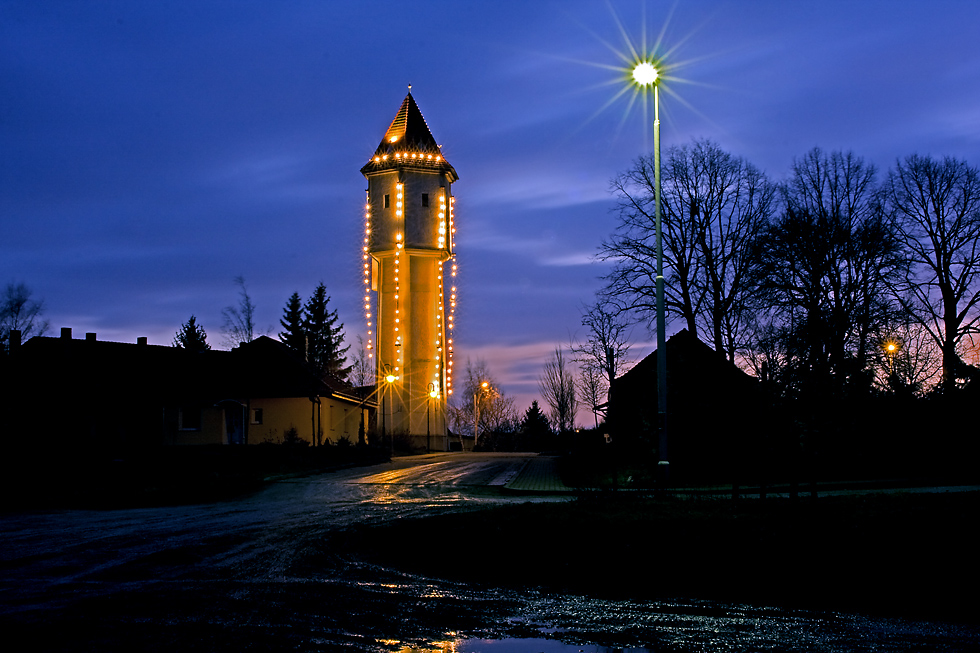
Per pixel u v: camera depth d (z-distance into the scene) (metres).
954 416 27.81
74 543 14.38
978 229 38.72
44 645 7.36
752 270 36.03
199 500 24.36
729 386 32.81
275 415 51.75
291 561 12.31
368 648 7.42
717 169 38.69
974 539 10.66
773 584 10.05
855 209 38.56
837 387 24.72
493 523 13.96
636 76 23.47
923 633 7.91
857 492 20.08
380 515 18.47
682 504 15.45
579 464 35.06
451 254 69.81
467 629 8.19
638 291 38.19
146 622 8.27
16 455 34.75
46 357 50.19
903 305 35.44
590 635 7.93
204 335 94.56
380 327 68.19
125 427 48.62
